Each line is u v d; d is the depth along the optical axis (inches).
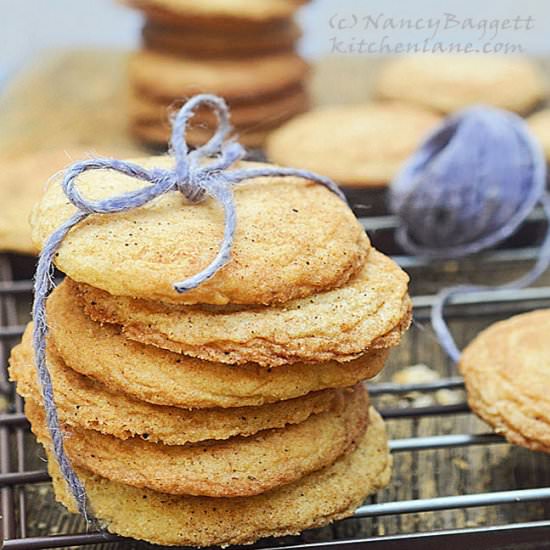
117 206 17.2
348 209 18.3
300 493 18.1
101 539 18.0
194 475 17.6
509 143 23.1
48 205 17.6
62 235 17.1
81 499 17.7
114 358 17.5
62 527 19.4
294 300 17.4
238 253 17.2
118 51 31.3
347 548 18.0
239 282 16.8
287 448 17.9
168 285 16.5
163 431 17.5
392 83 28.6
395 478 20.2
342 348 17.3
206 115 21.7
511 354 20.0
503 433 19.4
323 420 18.2
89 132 27.4
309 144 24.7
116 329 17.6
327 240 17.6
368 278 17.8
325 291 17.5
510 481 20.2
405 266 23.8
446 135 23.8
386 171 24.3
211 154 18.7
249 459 17.7
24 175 24.5
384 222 24.0
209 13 25.8
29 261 23.7
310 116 26.2
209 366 17.4
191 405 17.3
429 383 20.7
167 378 17.3
